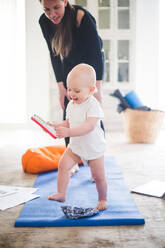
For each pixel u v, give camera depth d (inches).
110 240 45.9
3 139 154.8
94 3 174.2
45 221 51.3
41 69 193.6
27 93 195.9
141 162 100.1
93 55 75.0
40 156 87.4
